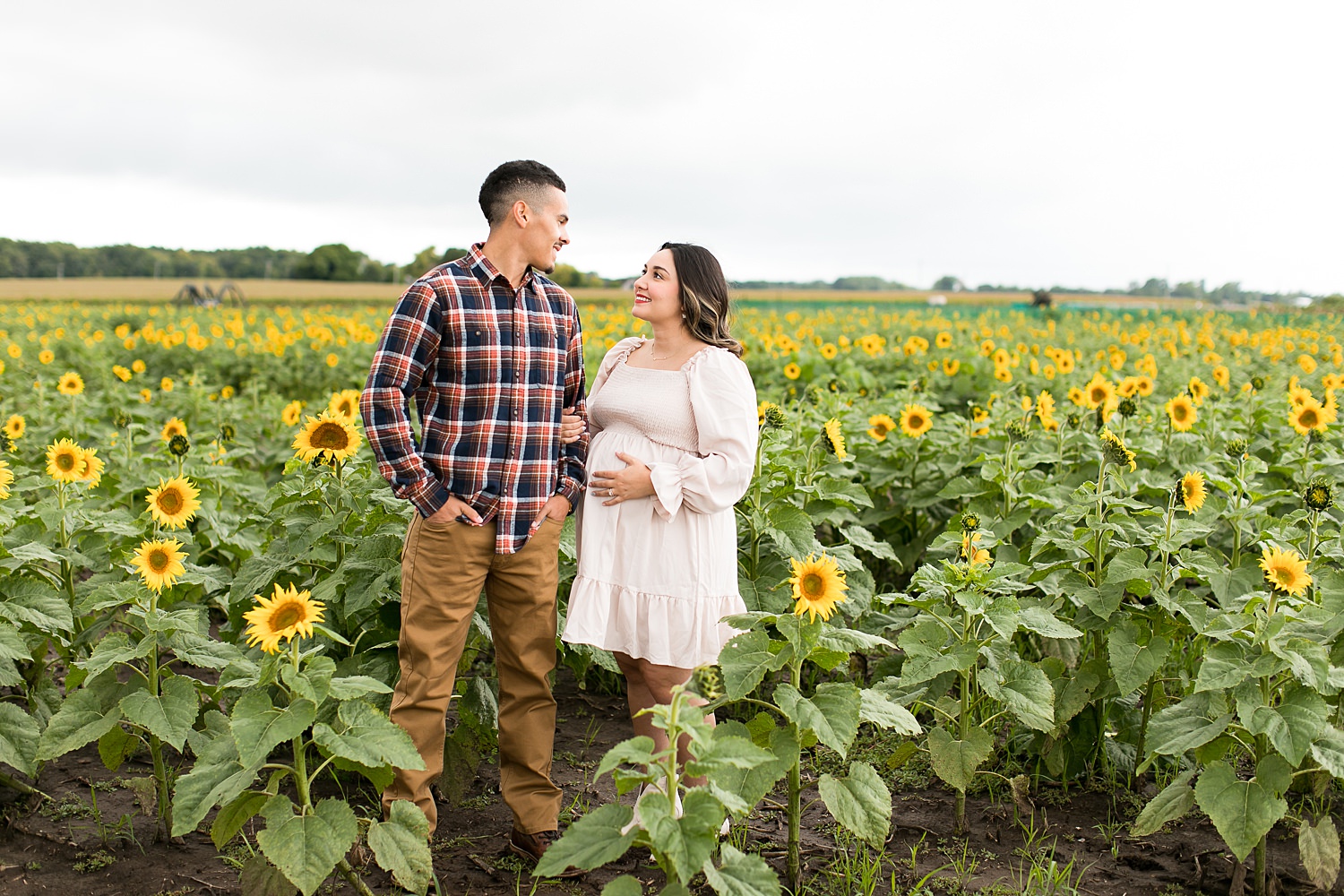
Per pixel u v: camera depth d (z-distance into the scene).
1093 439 5.73
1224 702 3.03
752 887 2.39
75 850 3.26
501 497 3.08
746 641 2.87
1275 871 3.17
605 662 4.15
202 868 3.18
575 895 3.09
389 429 2.96
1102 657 3.73
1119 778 3.82
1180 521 3.77
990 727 4.04
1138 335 17.06
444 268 3.05
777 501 4.48
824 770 3.95
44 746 2.98
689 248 3.31
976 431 6.23
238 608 3.96
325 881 3.08
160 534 3.99
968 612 3.23
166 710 3.03
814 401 7.63
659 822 2.29
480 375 3.04
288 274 72.69
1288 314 32.41
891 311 38.91
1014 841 3.43
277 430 8.39
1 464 3.71
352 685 2.74
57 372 13.08
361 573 3.59
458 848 3.37
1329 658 3.14
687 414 3.21
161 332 15.28
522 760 3.26
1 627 3.21
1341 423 6.22
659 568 3.18
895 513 5.84
